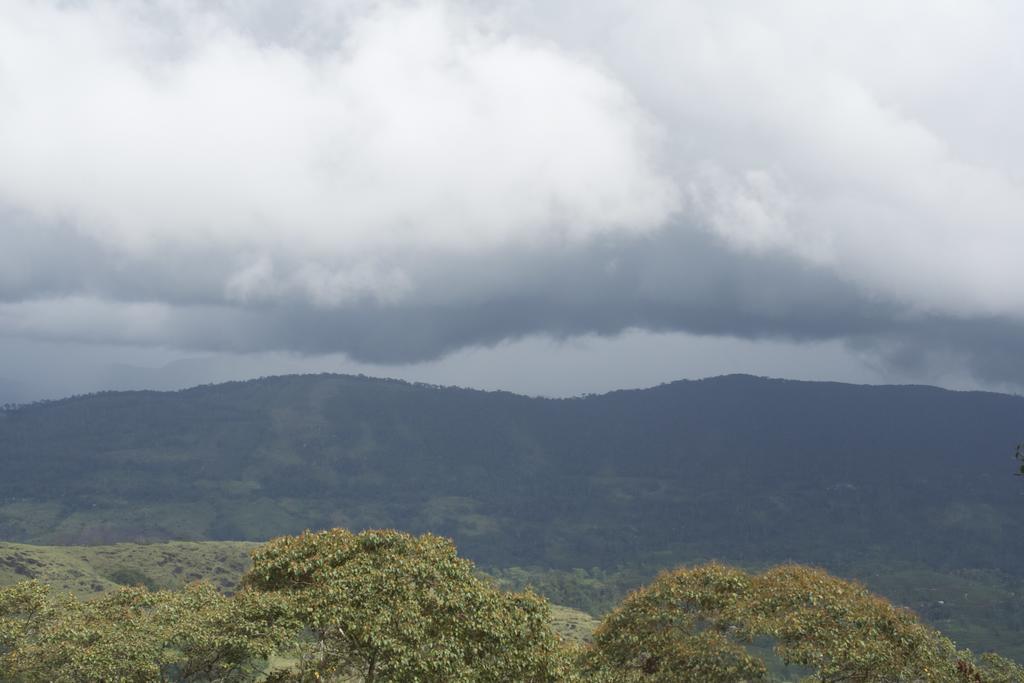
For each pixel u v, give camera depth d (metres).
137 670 36.50
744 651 42.59
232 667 37.91
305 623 36.56
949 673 38.88
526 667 37.59
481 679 35.97
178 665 39.97
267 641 35.56
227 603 38.50
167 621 39.25
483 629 37.03
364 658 36.31
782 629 40.53
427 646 35.53
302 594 37.62
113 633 38.41
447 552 41.53
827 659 38.94
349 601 36.16
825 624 40.38
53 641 39.25
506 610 39.41
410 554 40.47
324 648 37.50
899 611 41.88
